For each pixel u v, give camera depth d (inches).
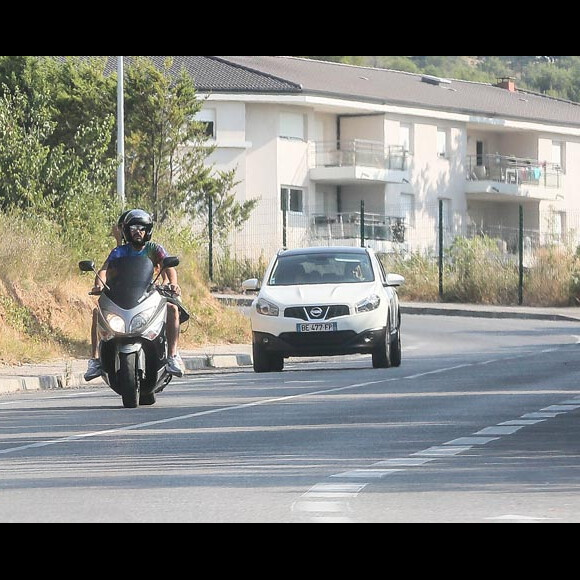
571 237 5915.4
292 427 1657.2
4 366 2667.3
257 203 7003.0
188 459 1370.6
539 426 1635.1
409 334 3971.5
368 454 1390.3
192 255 3821.4
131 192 5984.3
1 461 1375.5
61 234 3385.8
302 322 2642.7
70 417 1831.9
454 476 1230.3
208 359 2972.4
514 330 4126.5
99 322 1931.6
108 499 1125.1
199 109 6274.6
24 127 3782.0
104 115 6013.8
